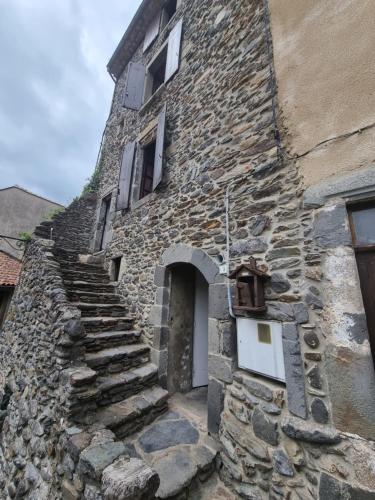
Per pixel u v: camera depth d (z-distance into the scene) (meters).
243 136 2.31
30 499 1.84
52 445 1.86
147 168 4.65
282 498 1.41
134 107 4.64
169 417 2.37
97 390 1.97
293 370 1.51
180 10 4.15
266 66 2.24
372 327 1.32
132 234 3.94
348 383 1.29
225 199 2.33
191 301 3.27
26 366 2.95
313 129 1.70
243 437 1.70
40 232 5.63
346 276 1.40
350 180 1.46
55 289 2.67
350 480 1.20
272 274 1.78
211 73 2.96
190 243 2.67
